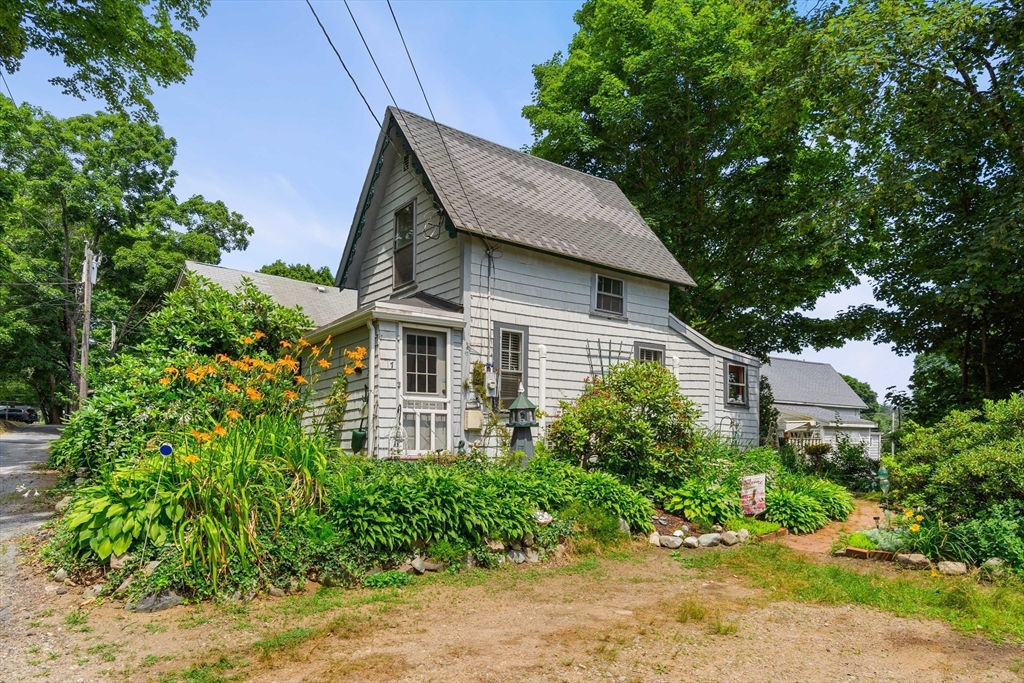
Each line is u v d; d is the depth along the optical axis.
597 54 21.62
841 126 15.43
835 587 6.32
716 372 15.22
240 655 4.29
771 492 10.38
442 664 4.19
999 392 17.23
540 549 7.50
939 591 6.07
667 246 20.42
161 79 13.17
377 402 10.23
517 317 12.25
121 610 5.08
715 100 19.28
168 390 9.06
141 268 28.92
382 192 14.36
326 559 6.09
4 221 24.89
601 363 13.49
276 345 12.00
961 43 13.88
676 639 4.80
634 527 8.67
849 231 15.58
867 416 60.06
